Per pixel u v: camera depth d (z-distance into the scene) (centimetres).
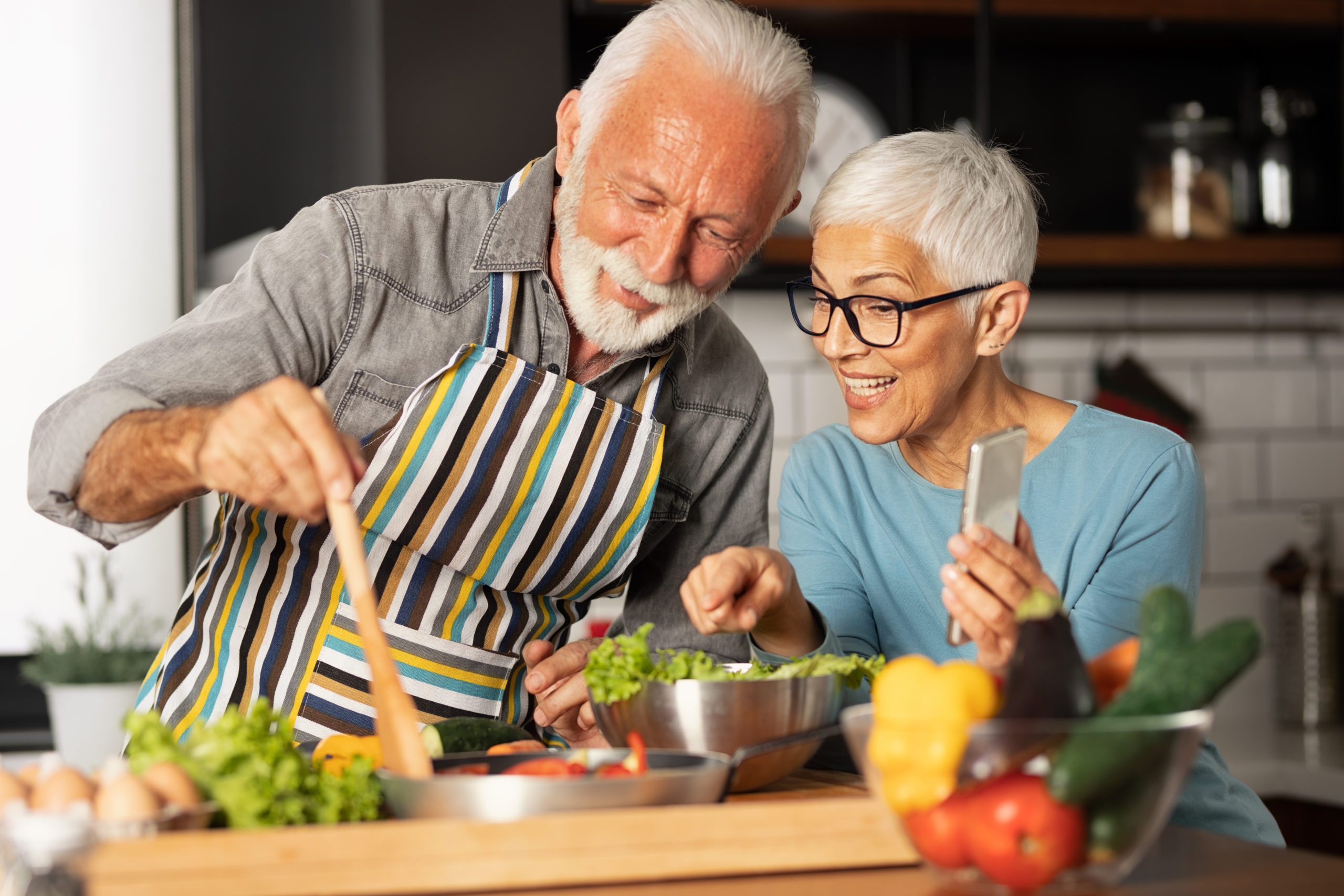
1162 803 67
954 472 135
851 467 142
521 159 205
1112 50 280
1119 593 128
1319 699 275
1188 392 291
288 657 123
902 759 67
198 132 233
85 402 101
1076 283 258
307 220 124
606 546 131
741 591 102
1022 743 65
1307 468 296
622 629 145
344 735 97
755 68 110
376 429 126
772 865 77
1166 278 261
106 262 239
